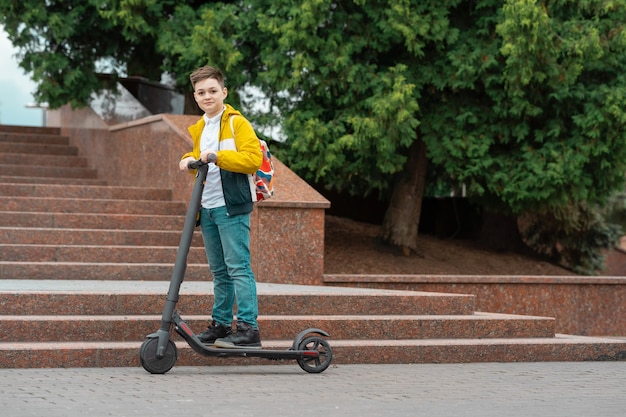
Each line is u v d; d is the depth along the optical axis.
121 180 15.23
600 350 8.23
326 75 13.37
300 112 13.42
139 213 12.55
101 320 7.34
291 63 13.48
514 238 18.27
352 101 13.51
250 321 6.90
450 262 16.27
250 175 6.94
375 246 16.02
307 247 11.02
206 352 6.67
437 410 5.36
